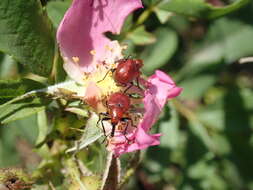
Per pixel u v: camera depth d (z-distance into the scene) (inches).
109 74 2.4
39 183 2.5
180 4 2.9
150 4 3.0
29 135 3.1
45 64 2.3
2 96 2.2
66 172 2.5
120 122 2.3
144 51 3.4
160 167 3.4
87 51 2.5
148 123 2.1
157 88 2.3
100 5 2.4
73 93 2.3
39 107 2.3
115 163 2.2
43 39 2.3
